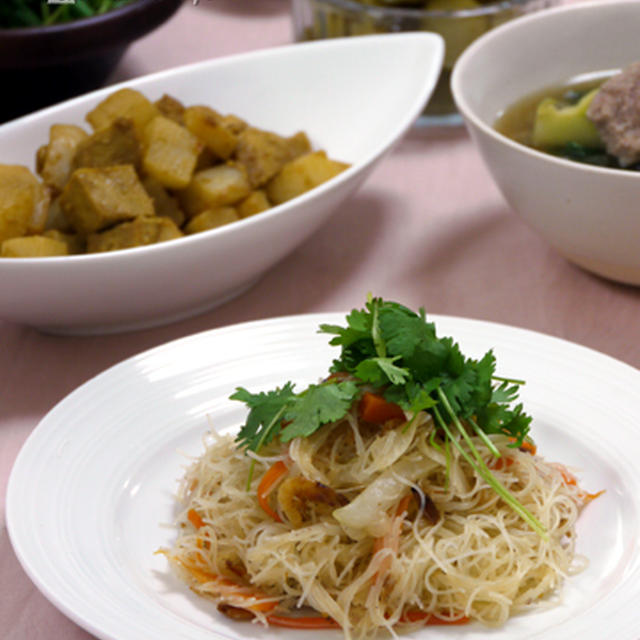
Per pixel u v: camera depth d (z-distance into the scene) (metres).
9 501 0.64
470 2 0.94
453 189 0.90
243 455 0.65
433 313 0.79
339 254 0.85
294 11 1.01
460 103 0.79
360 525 0.62
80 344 0.78
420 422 0.63
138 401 0.69
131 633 0.58
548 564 0.62
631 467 0.66
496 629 0.61
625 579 0.61
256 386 0.70
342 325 0.73
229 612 0.61
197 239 0.74
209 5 1.12
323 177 0.81
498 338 0.71
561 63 0.86
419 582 0.62
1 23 0.97
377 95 0.88
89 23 0.90
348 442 0.64
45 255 0.75
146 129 0.82
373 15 0.94
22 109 0.94
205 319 0.80
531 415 0.68
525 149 0.75
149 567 0.63
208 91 0.89
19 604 0.64
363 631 0.61
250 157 0.82
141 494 0.67
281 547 0.62
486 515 0.63
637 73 0.78
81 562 0.62
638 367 0.75
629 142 0.77
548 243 0.80
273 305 0.81
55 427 0.67
